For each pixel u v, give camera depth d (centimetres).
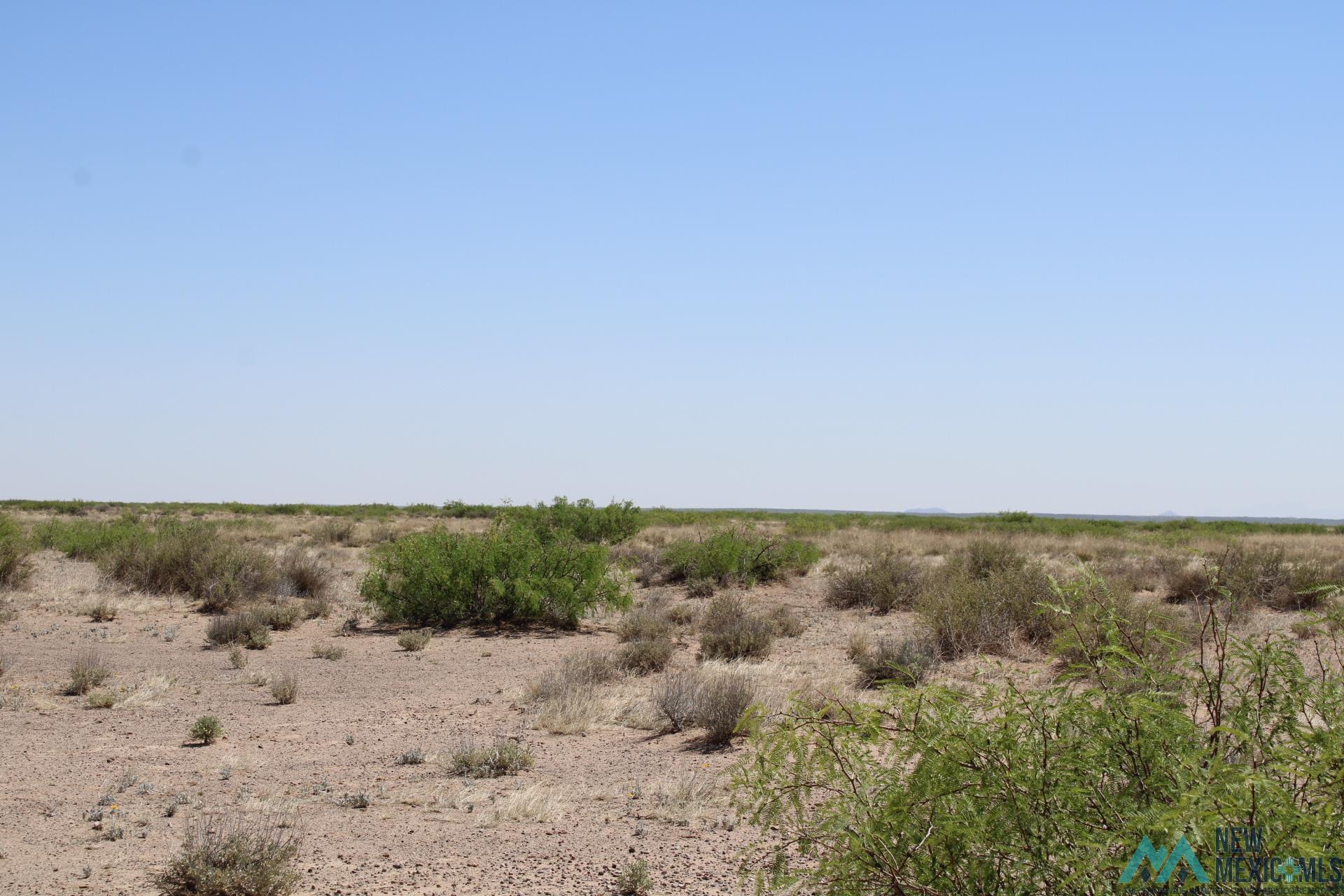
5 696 1212
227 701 1241
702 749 984
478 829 732
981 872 314
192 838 643
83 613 1919
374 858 665
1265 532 5088
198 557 2234
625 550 3102
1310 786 297
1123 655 340
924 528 5288
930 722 340
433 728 1105
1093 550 3394
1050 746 318
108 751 978
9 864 650
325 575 2409
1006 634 1448
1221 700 331
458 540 2067
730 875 611
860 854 330
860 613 2075
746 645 1557
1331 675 335
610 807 786
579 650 1686
